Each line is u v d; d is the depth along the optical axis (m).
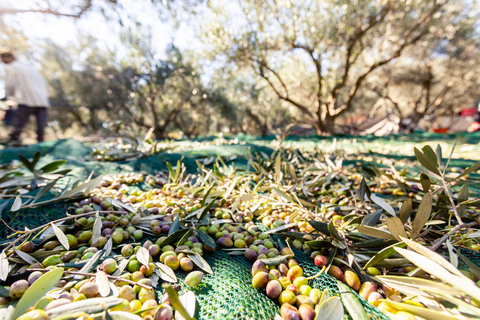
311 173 2.35
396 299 0.77
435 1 7.15
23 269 0.85
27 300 0.64
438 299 0.68
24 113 4.65
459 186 1.87
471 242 1.06
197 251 0.99
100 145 3.02
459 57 12.38
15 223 1.20
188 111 18.67
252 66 8.98
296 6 7.45
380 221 1.27
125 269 0.92
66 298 0.70
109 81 13.90
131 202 1.55
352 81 11.98
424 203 0.91
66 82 14.48
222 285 0.84
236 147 3.21
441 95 14.88
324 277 0.88
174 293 0.61
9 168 2.30
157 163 2.48
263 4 7.34
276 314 0.74
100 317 0.62
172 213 1.36
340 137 6.95
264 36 7.98
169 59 14.27
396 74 14.34
